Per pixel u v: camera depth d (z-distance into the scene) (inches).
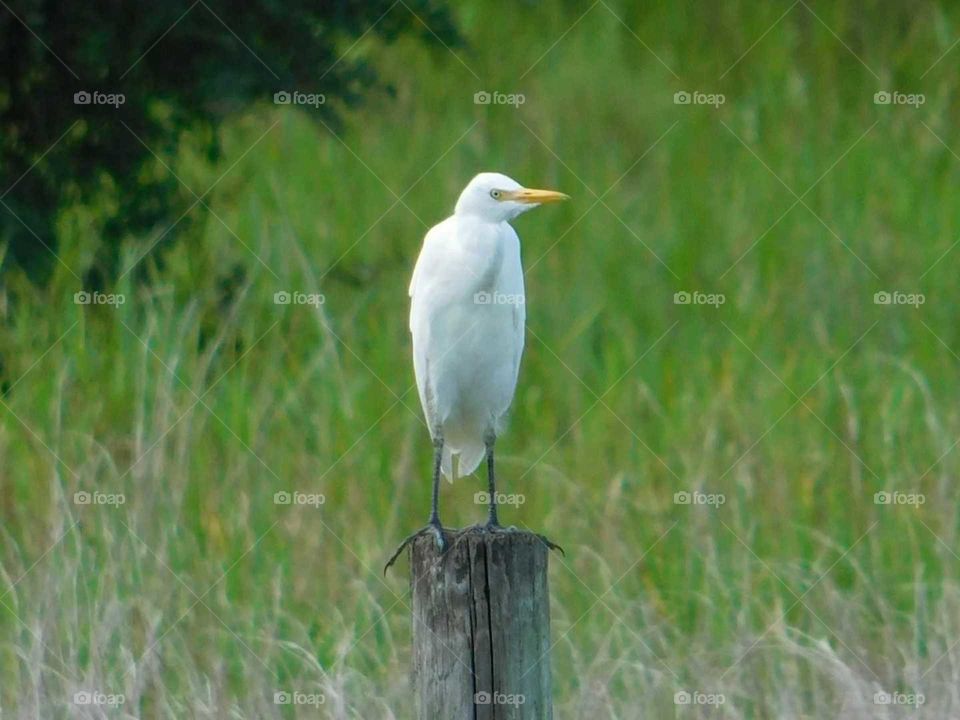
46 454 383.9
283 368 453.1
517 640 219.8
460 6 744.3
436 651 221.3
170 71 487.8
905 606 371.9
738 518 389.4
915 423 428.8
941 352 497.4
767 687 330.0
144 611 335.9
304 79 498.3
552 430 470.0
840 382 444.1
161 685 319.6
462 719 219.5
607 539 386.0
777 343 504.1
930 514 396.5
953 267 555.8
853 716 304.8
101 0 470.0
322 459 404.5
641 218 612.7
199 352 450.0
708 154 663.8
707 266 569.9
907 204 591.2
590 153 671.8
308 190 582.9
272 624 340.8
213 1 482.3
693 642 346.3
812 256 556.1
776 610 350.9
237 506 384.2
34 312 466.3
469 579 220.1
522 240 599.2
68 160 483.8
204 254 498.6
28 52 472.1
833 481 420.5
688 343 501.7
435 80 692.7
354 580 365.4
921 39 730.2
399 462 423.8
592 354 504.4
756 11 764.6
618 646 340.8
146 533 350.9
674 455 430.3
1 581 353.1
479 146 649.0
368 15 513.3
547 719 222.5
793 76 714.8
